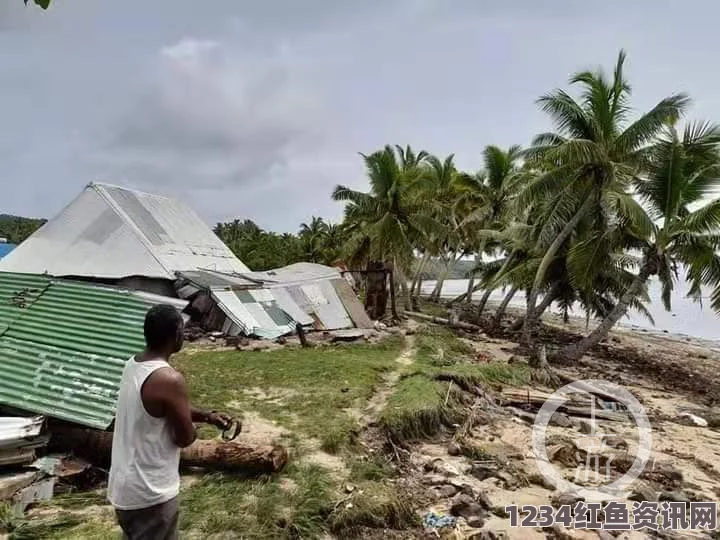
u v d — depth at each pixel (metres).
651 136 17.39
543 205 21.52
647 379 18.05
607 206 18.19
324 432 8.04
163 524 3.14
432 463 7.75
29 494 5.46
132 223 19.52
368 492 6.15
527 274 23.25
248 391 10.43
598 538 5.80
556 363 18.56
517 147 31.59
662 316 55.16
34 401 6.71
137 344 7.61
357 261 30.61
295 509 5.63
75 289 9.22
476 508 6.24
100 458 6.50
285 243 64.38
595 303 23.97
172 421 3.10
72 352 7.52
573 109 18.39
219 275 20.00
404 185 27.39
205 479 6.25
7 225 66.44
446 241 38.84
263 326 17.91
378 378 12.09
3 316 8.50
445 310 36.69
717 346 31.67
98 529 4.95
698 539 6.00
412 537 5.65
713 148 17.39
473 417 9.96
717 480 8.08
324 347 16.30
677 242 17.34
